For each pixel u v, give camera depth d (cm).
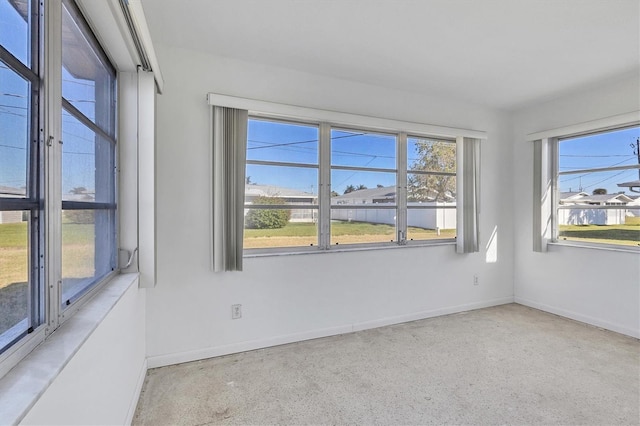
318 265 307
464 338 304
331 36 240
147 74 206
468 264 388
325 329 310
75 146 136
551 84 328
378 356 267
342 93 316
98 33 160
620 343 294
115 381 152
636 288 309
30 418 73
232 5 203
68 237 129
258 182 291
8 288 88
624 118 309
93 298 151
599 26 224
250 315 280
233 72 273
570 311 360
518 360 260
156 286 250
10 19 89
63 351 98
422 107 356
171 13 211
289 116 292
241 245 270
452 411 196
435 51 262
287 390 218
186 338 259
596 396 210
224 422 186
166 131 252
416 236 365
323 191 314
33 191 102
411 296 354
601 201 343
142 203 208
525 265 406
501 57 272
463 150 373
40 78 103
